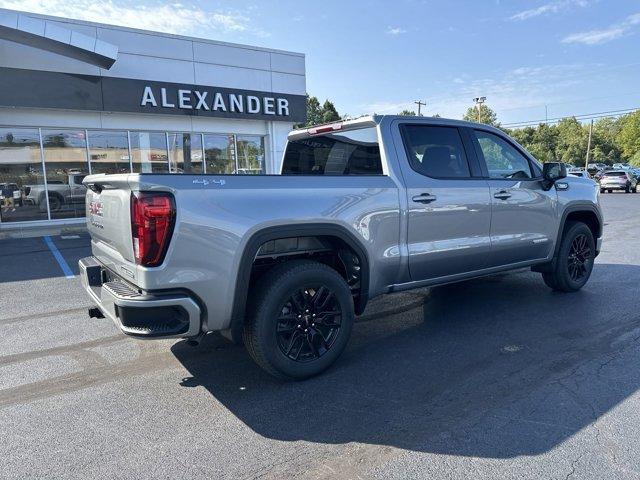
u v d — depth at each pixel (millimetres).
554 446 2777
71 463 2717
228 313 3312
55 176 13883
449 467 2609
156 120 14906
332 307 3814
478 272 4973
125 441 2939
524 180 5270
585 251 6117
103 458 2764
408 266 4297
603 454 2689
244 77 15906
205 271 3160
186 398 3492
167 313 3090
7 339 4801
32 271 8047
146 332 3047
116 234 3361
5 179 13297
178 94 14695
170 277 3059
